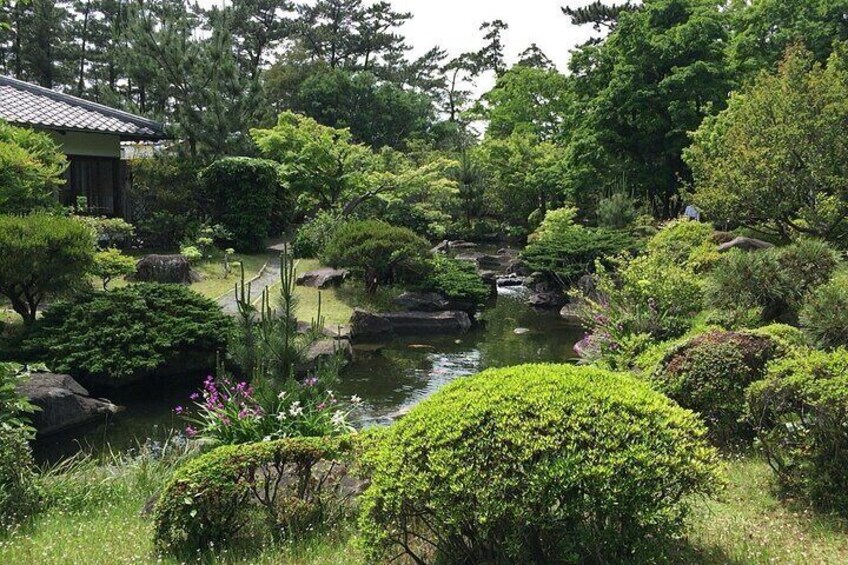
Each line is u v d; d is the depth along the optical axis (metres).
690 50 24.45
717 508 4.57
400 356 13.74
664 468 3.30
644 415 3.54
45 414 8.68
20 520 5.21
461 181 32.66
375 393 10.99
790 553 3.79
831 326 7.42
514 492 3.24
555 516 3.27
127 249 19.27
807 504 4.57
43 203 13.73
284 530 4.56
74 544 4.56
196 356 11.23
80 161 19.39
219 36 24.06
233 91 23.94
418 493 3.35
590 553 3.30
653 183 25.12
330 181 24.50
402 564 3.85
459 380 4.01
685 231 16.25
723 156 15.73
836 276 9.48
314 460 4.75
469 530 3.47
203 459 4.64
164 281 16.16
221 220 21.56
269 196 22.14
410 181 24.52
